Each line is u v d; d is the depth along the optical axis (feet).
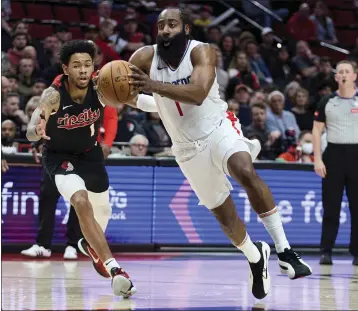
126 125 46.80
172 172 42.11
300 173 43.55
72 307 19.44
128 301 20.95
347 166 36.52
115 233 41.24
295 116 54.29
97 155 24.17
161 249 42.19
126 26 63.10
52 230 37.88
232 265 34.63
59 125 23.13
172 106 22.09
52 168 23.65
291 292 24.11
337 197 36.76
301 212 43.60
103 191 24.38
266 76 64.80
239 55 59.82
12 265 33.24
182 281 27.12
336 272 32.12
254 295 22.12
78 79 22.74
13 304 19.95
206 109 22.17
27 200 40.06
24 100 49.24
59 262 35.19
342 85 36.47
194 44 22.03
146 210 41.73
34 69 51.67
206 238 42.45
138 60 22.43
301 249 43.52
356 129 36.45
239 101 53.16
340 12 82.12
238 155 21.54
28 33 60.64
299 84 59.62
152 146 47.65
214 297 22.31
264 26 74.84
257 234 42.96
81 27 66.74
